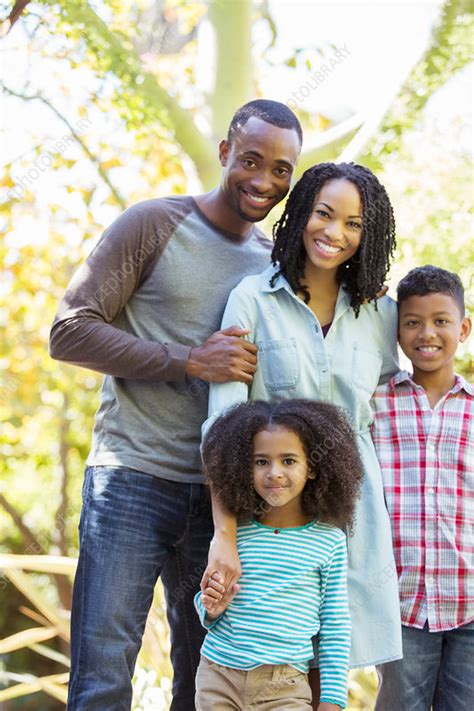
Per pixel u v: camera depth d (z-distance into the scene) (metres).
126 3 5.91
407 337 2.72
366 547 2.56
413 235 5.96
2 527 9.16
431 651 2.65
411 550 2.64
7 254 7.63
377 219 2.59
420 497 2.66
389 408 2.74
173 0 6.75
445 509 2.65
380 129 5.45
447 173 5.98
